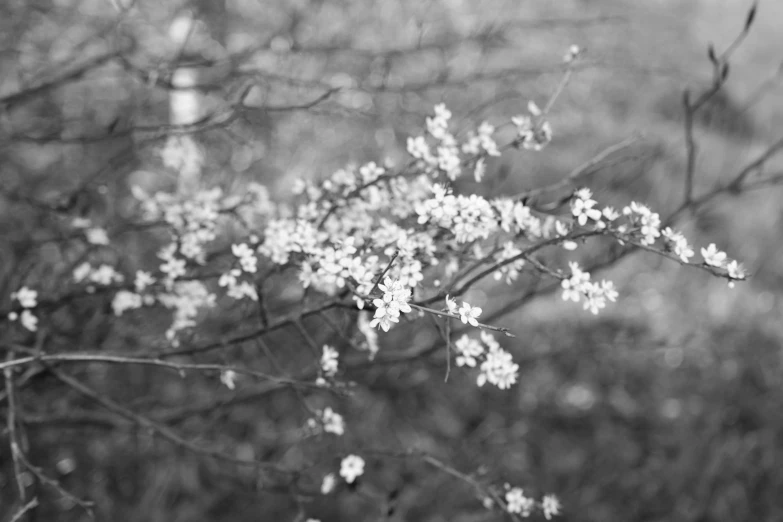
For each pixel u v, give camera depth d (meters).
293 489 2.46
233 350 3.41
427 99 3.81
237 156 3.87
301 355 3.59
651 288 6.41
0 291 2.71
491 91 4.33
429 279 2.60
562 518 4.12
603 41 5.33
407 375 4.04
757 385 5.11
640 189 5.30
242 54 3.19
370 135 4.43
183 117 4.19
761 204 6.93
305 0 4.14
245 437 3.95
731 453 4.47
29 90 3.02
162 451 3.72
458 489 3.90
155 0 4.15
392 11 4.38
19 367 2.53
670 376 5.30
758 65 7.86
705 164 6.33
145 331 3.13
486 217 1.73
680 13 6.48
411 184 2.17
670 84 6.37
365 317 2.26
